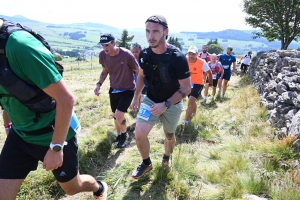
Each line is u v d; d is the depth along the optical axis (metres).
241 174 3.01
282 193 2.62
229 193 2.72
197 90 5.04
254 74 10.65
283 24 22.50
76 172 2.04
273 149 3.54
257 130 4.46
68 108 1.58
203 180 3.08
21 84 1.49
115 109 4.29
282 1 21.47
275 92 5.42
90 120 5.50
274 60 7.43
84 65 43.28
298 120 3.65
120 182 3.12
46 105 1.69
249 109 5.68
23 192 2.89
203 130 4.68
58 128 1.62
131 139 4.55
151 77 2.83
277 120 4.48
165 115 2.98
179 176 3.08
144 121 2.86
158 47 2.68
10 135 1.93
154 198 2.79
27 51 1.42
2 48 1.42
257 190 2.78
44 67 1.47
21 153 1.88
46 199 2.86
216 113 5.92
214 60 7.53
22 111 1.74
